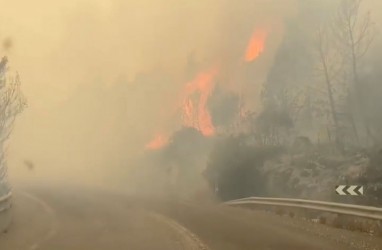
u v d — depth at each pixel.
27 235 17.20
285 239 15.27
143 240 15.52
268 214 24.00
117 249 13.71
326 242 14.52
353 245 13.84
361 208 16.91
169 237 16.06
